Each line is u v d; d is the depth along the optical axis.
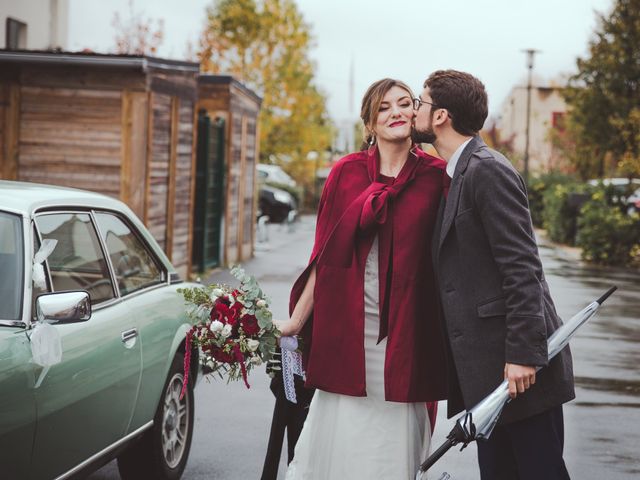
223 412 7.39
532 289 3.46
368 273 3.80
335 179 3.92
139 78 12.56
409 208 3.77
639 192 27.70
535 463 3.63
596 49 26.92
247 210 20.58
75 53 12.30
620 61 26.42
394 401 3.75
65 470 4.24
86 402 4.35
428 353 3.78
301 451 3.91
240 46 39.09
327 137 43.75
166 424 5.49
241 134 19.56
